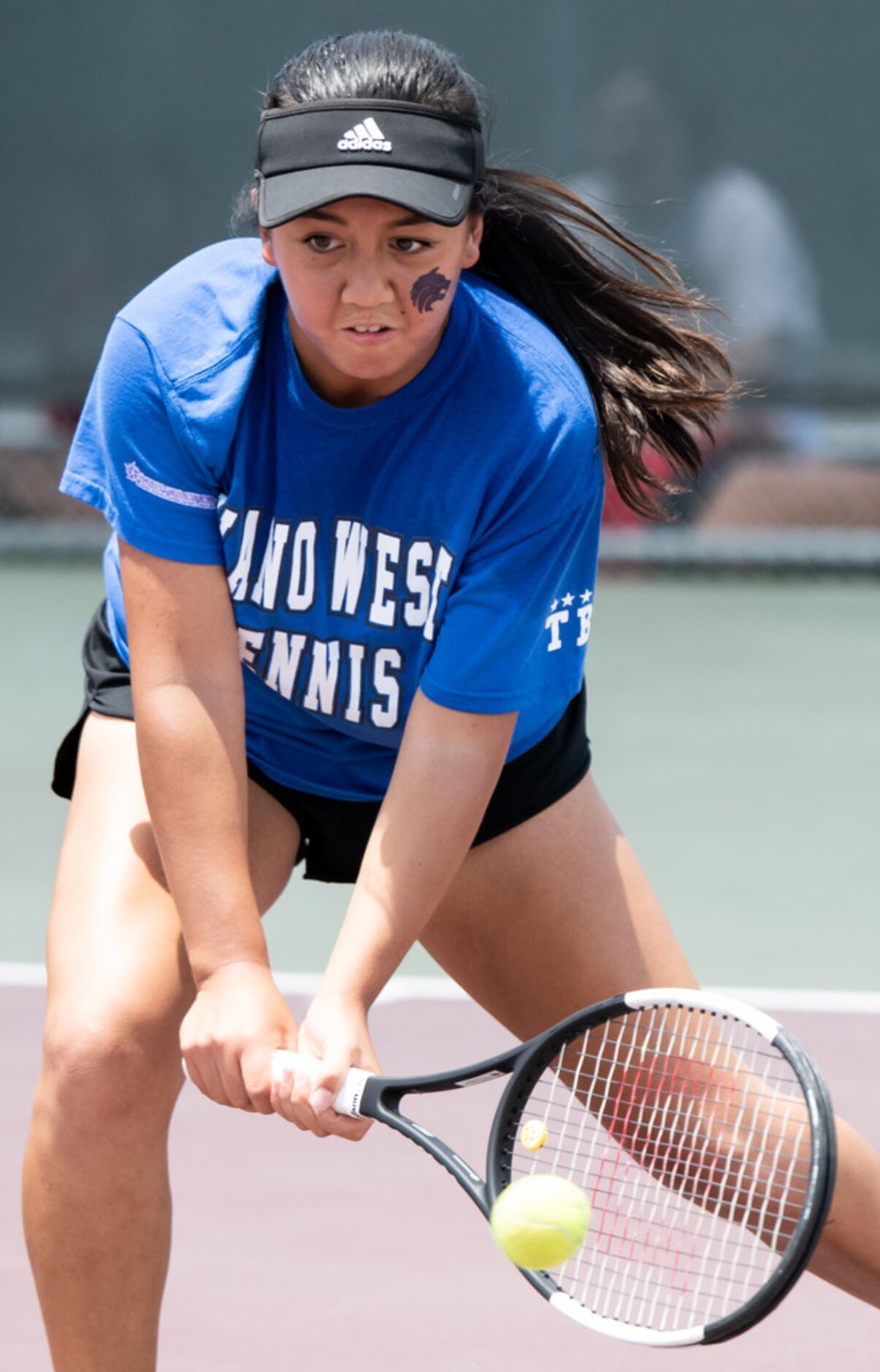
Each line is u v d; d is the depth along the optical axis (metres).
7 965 13.54
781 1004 12.69
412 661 7.09
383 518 6.85
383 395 6.74
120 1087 6.61
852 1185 7.24
